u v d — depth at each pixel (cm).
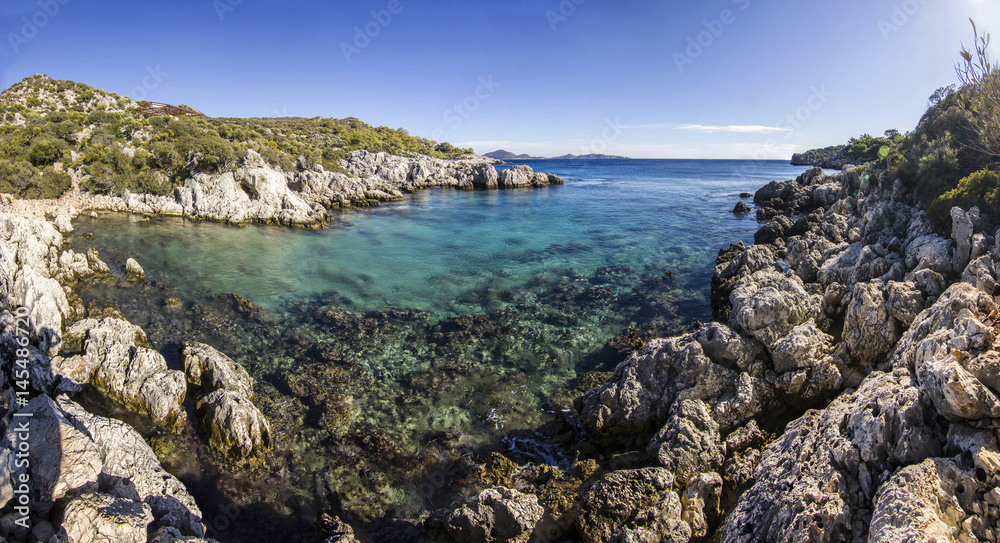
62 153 5156
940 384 863
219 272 3066
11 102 8000
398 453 1422
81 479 920
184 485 1251
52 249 2638
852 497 877
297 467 1358
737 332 1498
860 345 1388
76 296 2319
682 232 4634
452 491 1277
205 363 1644
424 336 2209
